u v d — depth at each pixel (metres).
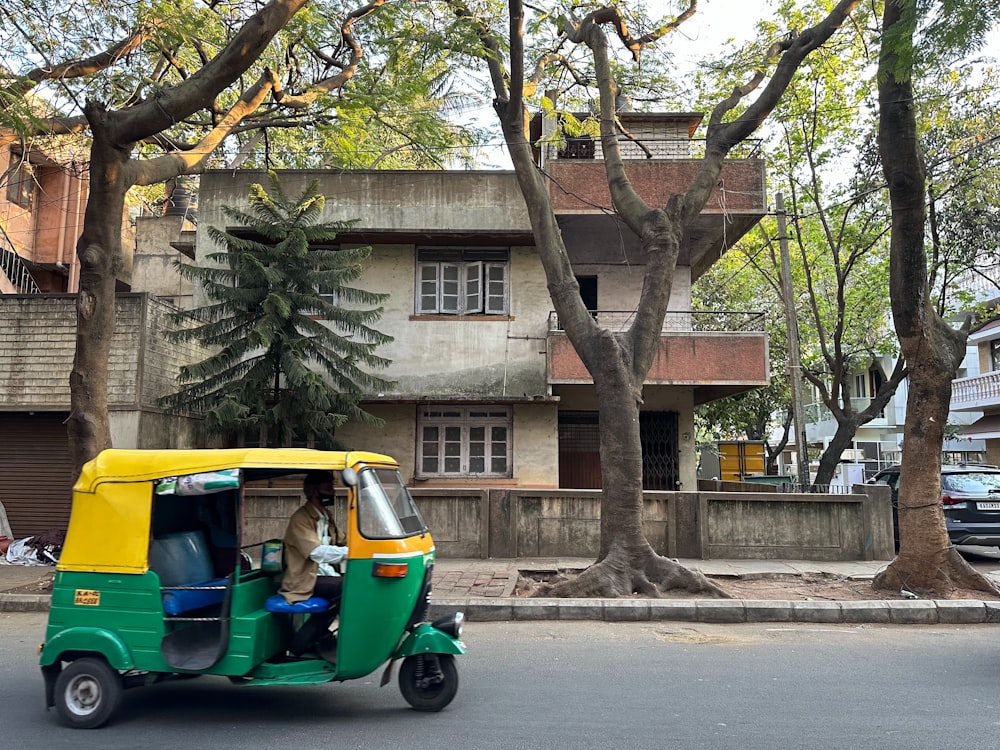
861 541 11.96
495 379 15.69
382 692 5.68
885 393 17.98
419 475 15.77
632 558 9.17
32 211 19.53
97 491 5.16
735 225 15.23
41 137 12.58
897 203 9.21
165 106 9.31
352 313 13.65
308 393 12.74
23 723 4.96
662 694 5.54
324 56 13.72
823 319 22.34
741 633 7.85
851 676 6.08
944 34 7.97
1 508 13.16
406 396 15.45
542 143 13.67
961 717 4.99
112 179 9.63
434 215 15.38
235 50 9.28
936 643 7.37
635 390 9.51
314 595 5.28
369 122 14.38
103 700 4.86
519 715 5.04
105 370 9.86
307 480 5.57
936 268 15.61
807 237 20.20
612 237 15.92
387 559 4.98
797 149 18.19
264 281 13.12
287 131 19.39
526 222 15.34
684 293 16.88
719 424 28.78
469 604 8.51
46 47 10.33
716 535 12.01
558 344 14.98
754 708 5.19
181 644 4.99
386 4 11.12
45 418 13.71
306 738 4.61
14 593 9.55
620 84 12.86
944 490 12.30
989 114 15.09
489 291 16.11
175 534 5.54
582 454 17.23
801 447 16.23
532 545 12.01
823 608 8.41
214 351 15.88
